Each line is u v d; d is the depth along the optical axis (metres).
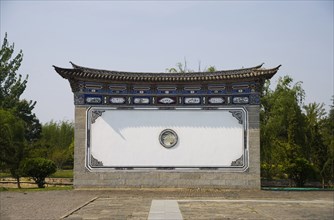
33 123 74.06
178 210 21.53
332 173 41.69
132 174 33.81
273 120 47.03
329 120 53.06
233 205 23.94
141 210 21.45
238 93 34.38
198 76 34.25
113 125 34.31
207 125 34.31
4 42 65.81
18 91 65.69
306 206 23.89
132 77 34.16
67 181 46.81
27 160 38.69
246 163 33.72
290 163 39.41
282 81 50.41
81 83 34.22
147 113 34.56
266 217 19.41
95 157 33.94
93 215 19.66
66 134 85.06
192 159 33.97
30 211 20.95
